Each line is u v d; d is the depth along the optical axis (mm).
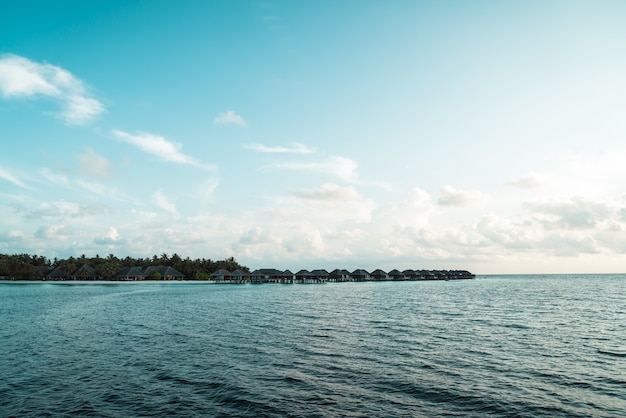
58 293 93062
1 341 31547
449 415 16391
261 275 173375
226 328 38594
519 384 20453
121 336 33906
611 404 17625
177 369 23016
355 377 21625
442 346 29859
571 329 38000
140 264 198500
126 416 16125
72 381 20672
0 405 17219
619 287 134875
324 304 67062
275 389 19578
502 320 44938
